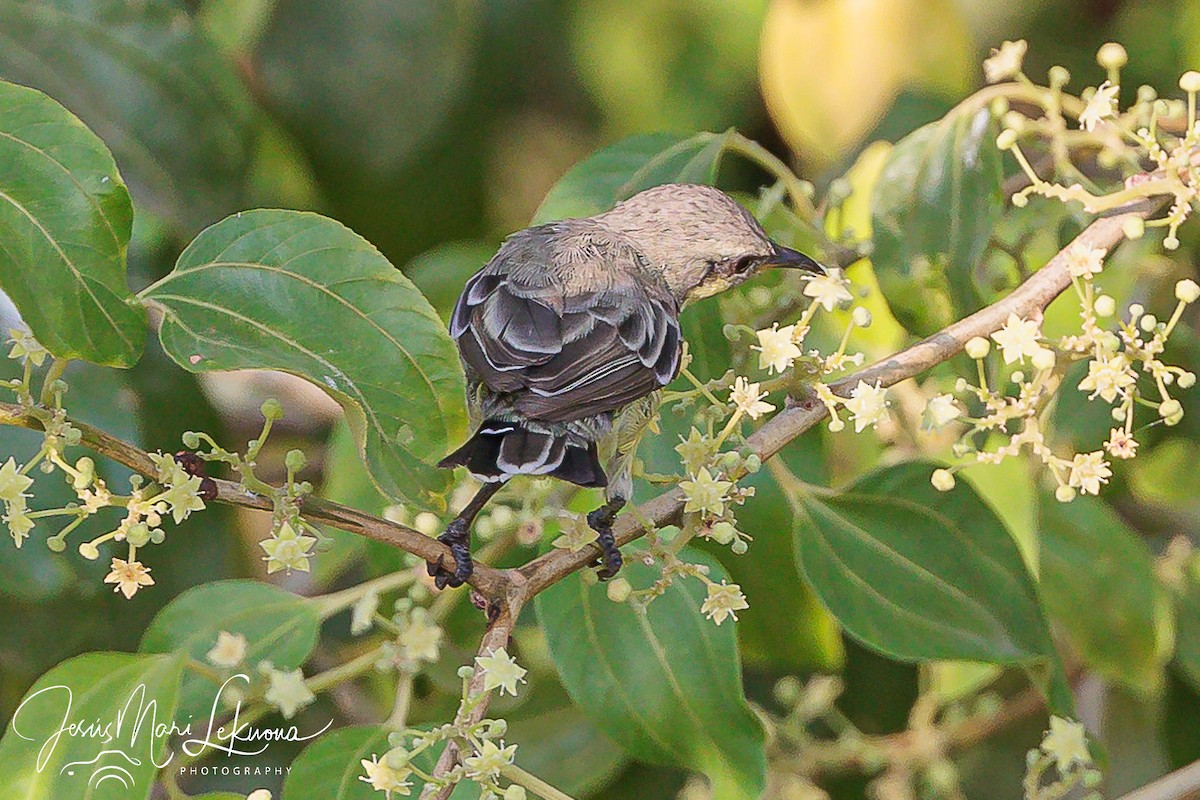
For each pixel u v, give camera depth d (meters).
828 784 12.30
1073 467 7.20
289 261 6.68
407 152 12.34
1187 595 10.96
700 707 8.20
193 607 8.30
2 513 9.42
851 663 12.09
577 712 10.66
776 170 9.84
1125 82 14.52
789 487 8.77
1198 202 8.04
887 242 9.30
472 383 8.48
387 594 10.02
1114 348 7.32
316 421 12.61
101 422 9.85
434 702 10.66
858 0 11.06
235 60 11.75
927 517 8.69
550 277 8.67
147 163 10.62
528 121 14.49
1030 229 9.38
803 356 7.63
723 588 6.96
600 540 7.55
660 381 8.48
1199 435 10.42
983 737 11.52
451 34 12.20
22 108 6.41
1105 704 11.49
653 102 14.10
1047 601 10.27
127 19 10.67
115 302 6.40
